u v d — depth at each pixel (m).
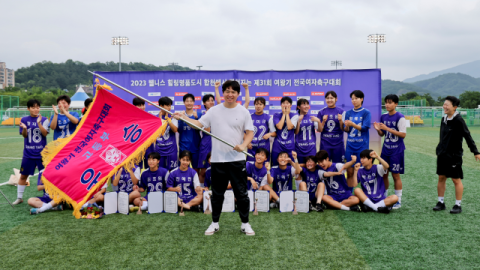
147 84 7.86
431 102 81.62
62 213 4.69
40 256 3.24
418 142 14.38
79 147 4.21
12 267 3.00
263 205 4.74
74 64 138.62
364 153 4.88
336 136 6.05
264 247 3.43
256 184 4.99
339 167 4.99
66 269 2.96
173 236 3.76
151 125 4.34
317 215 4.57
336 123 6.03
